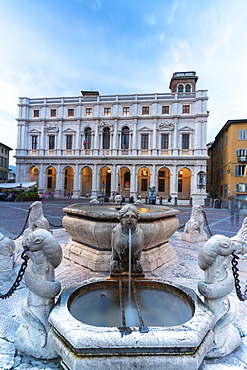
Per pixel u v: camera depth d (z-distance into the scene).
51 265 2.16
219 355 2.01
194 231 7.04
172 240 7.19
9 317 2.65
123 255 3.02
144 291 2.52
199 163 30.31
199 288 2.16
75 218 4.53
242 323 2.68
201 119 30.83
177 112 31.95
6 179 45.28
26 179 34.84
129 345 1.55
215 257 2.13
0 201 26.84
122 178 36.44
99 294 2.47
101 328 1.68
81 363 1.52
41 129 35.09
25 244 2.07
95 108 34.03
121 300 2.16
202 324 1.75
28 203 23.86
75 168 33.81
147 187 35.84
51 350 1.97
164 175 35.50
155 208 6.68
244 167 27.73
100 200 29.62
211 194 39.28
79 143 34.09
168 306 2.30
